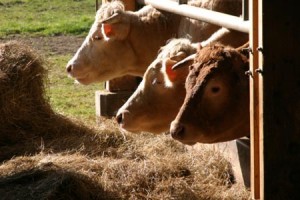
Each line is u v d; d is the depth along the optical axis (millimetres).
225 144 7285
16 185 6664
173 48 6773
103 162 7348
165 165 7184
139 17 8766
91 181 6719
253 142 5875
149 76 6898
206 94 6020
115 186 6742
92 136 8680
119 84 9836
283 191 5672
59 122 9062
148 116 6953
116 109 9789
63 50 15266
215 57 6086
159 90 6863
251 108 5863
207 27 7977
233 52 6129
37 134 8852
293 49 5477
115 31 8586
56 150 8188
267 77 5512
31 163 7426
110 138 8562
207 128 6070
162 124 7012
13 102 8820
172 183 6812
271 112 5562
